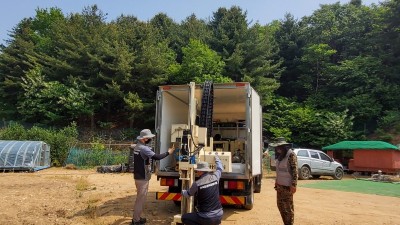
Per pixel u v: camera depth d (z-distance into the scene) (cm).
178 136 825
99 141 3000
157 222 793
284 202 687
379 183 1811
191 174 729
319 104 3944
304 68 4481
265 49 3853
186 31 4666
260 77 3691
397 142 3003
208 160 778
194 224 527
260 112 1086
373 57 3844
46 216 839
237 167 878
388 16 3891
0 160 2061
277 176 703
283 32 4922
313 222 823
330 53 4312
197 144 781
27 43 4350
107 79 3578
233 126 1205
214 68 3656
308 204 1084
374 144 2473
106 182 1582
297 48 4697
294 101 4112
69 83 3709
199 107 957
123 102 3716
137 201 756
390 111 3347
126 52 3619
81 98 3509
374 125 3475
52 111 3622
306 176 2005
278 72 4138
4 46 4634
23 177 1723
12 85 3969
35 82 3697
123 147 2956
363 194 1362
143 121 3756
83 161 2517
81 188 1323
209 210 528
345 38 4644
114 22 4700
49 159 2456
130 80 3622
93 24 4559
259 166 1027
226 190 861
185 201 713
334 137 3294
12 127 2722
